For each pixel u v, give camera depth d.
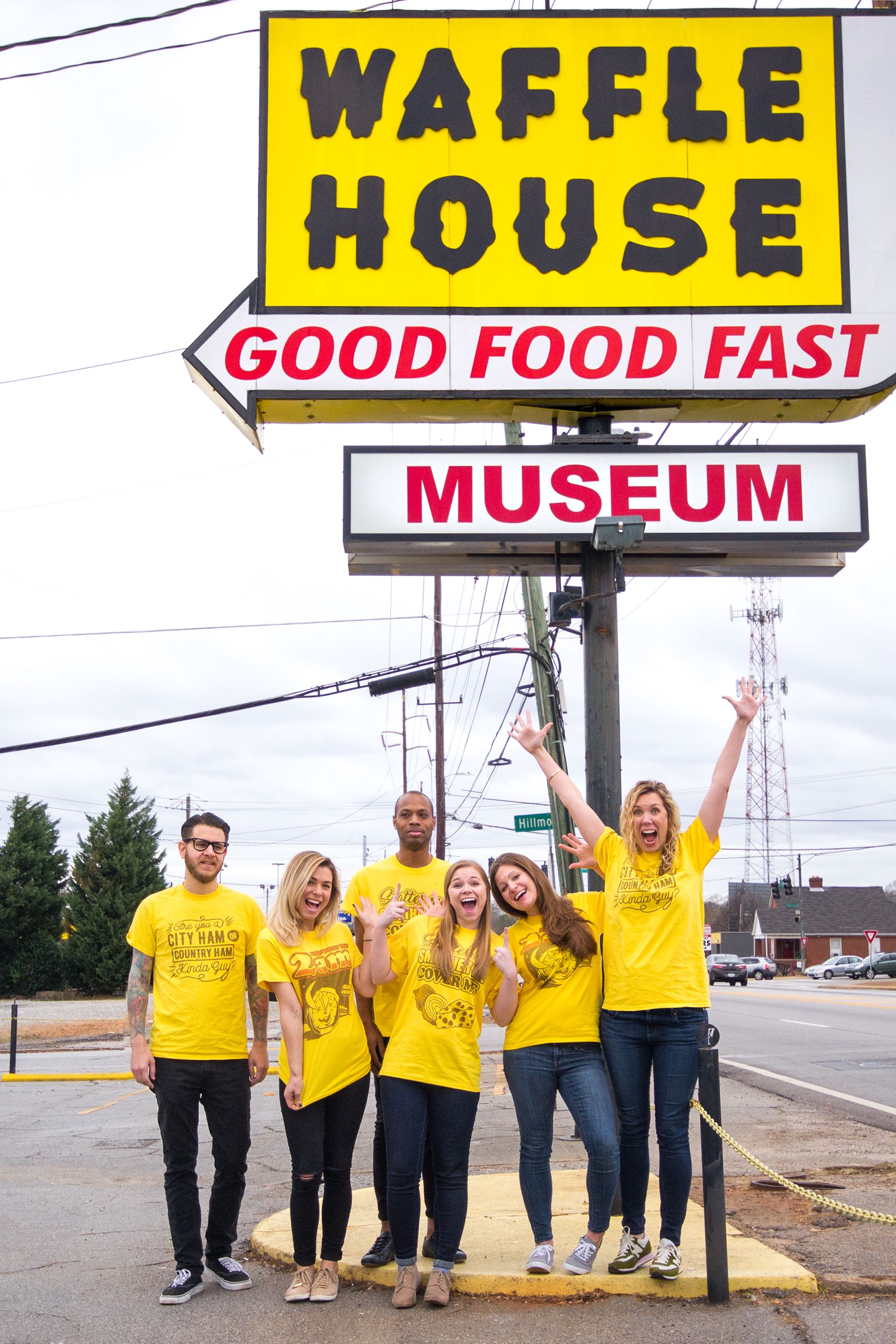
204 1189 7.89
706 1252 4.88
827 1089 11.89
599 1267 5.11
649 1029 4.98
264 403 7.84
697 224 7.83
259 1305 4.95
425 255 7.82
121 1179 8.38
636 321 7.75
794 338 7.75
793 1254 5.44
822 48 7.99
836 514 7.40
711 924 103.25
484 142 7.90
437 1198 4.96
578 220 7.83
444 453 7.43
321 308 7.80
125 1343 4.47
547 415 8.09
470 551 7.60
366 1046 5.32
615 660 7.10
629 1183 5.07
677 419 8.23
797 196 7.86
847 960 61.34
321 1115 5.12
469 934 5.16
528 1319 4.63
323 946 5.23
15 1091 15.56
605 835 5.40
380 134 7.92
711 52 7.97
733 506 7.40
